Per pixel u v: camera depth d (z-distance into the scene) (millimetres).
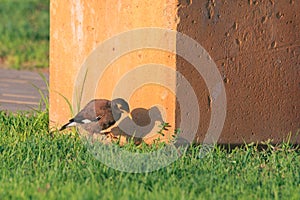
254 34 25141
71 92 26703
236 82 24938
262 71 25438
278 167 22781
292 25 25922
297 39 26078
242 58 24984
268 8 25344
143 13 24297
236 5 24688
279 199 19641
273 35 25531
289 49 25938
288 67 25984
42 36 52719
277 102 25859
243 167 22547
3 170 21562
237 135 25141
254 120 25438
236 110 25031
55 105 27266
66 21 26672
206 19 24141
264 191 20094
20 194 19125
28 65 44000
